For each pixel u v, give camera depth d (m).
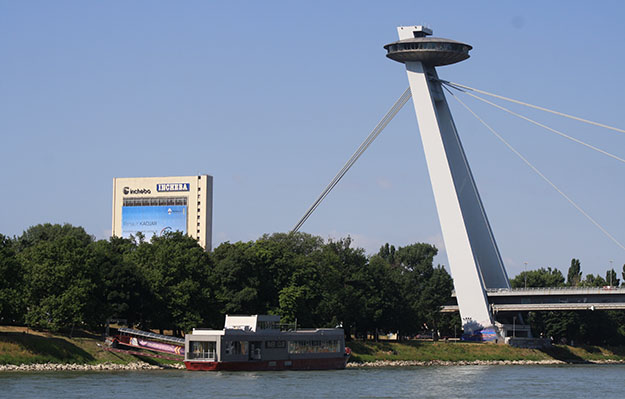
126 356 162.00
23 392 115.19
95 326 169.12
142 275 177.88
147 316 178.00
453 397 124.31
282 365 163.25
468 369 195.88
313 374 156.00
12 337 152.88
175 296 179.88
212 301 187.62
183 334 191.12
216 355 151.88
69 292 162.12
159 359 163.62
